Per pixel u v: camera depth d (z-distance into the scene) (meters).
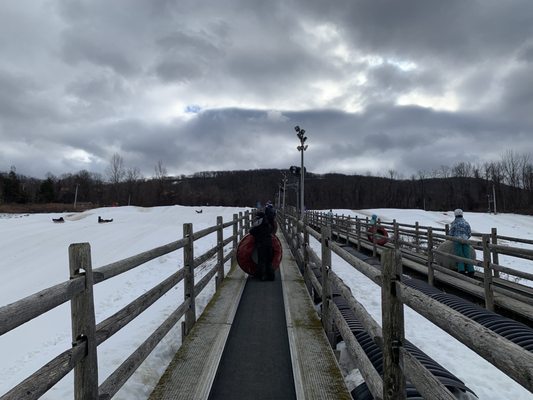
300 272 9.40
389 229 16.69
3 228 29.88
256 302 6.80
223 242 8.27
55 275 15.62
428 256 9.45
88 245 2.56
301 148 21.84
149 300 3.63
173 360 4.30
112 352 4.71
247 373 4.12
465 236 9.20
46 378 2.03
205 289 7.85
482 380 4.50
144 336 5.30
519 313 6.47
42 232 26.58
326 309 5.09
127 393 3.65
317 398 3.54
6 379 5.95
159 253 4.04
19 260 18.61
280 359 4.44
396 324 2.51
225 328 5.28
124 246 20.84
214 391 3.76
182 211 57.06
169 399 3.50
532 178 83.06
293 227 12.68
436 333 6.00
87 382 2.50
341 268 11.77
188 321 5.16
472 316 5.79
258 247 8.53
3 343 7.76
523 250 6.35
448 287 9.06
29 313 1.90
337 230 21.12
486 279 7.12
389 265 2.54
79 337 2.50
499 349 1.43
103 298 10.29
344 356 4.68
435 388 1.90
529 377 1.26
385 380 2.53
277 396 3.67
